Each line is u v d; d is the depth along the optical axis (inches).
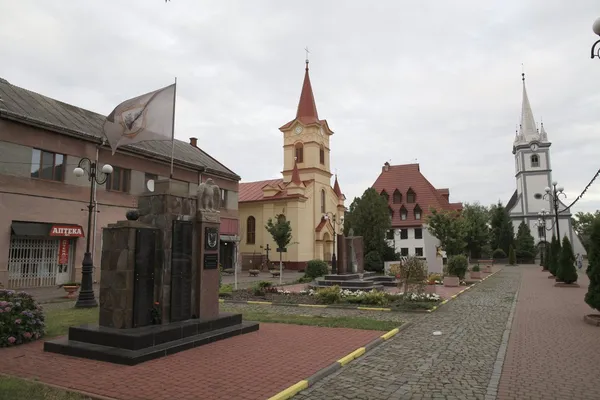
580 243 2672.2
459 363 294.0
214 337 352.5
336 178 2208.4
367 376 264.4
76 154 984.3
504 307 581.0
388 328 414.9
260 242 1902.1
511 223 2701.8
